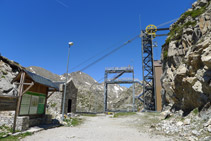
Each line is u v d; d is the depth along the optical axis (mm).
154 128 14398
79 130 14273
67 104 30891
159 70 47875
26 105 13883
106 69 54938
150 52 53156
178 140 9328
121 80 52062
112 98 161625
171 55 25594
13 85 19656
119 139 10438
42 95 16469
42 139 10039
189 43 20750
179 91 18781
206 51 11453
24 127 12320
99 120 26047
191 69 14836
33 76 13836
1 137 9805
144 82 51938
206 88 11852
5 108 10781
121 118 28859
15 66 24578
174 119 16562
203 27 16281
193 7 26172
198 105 14023
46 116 16484
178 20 28828
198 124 11281
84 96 98125
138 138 10688
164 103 32469
